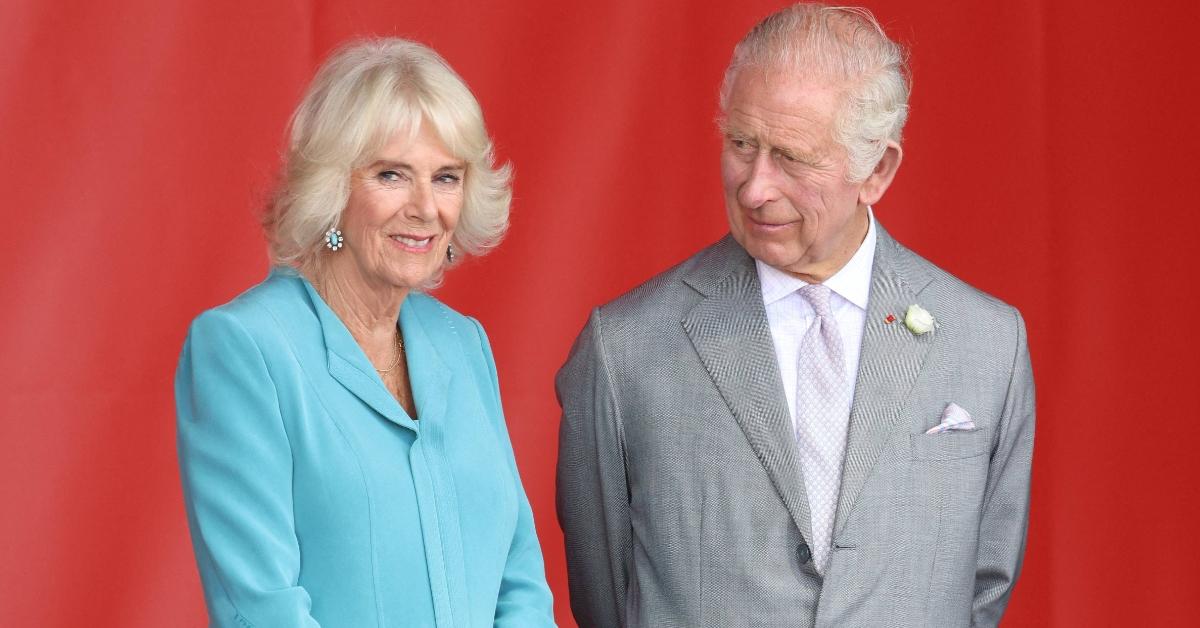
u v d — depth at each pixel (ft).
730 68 28.55
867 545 28.71
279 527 23.40
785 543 28.76
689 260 31.65
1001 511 31.04
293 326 24.56
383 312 25.70
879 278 30.07
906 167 47.39
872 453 28.91
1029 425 30.86
